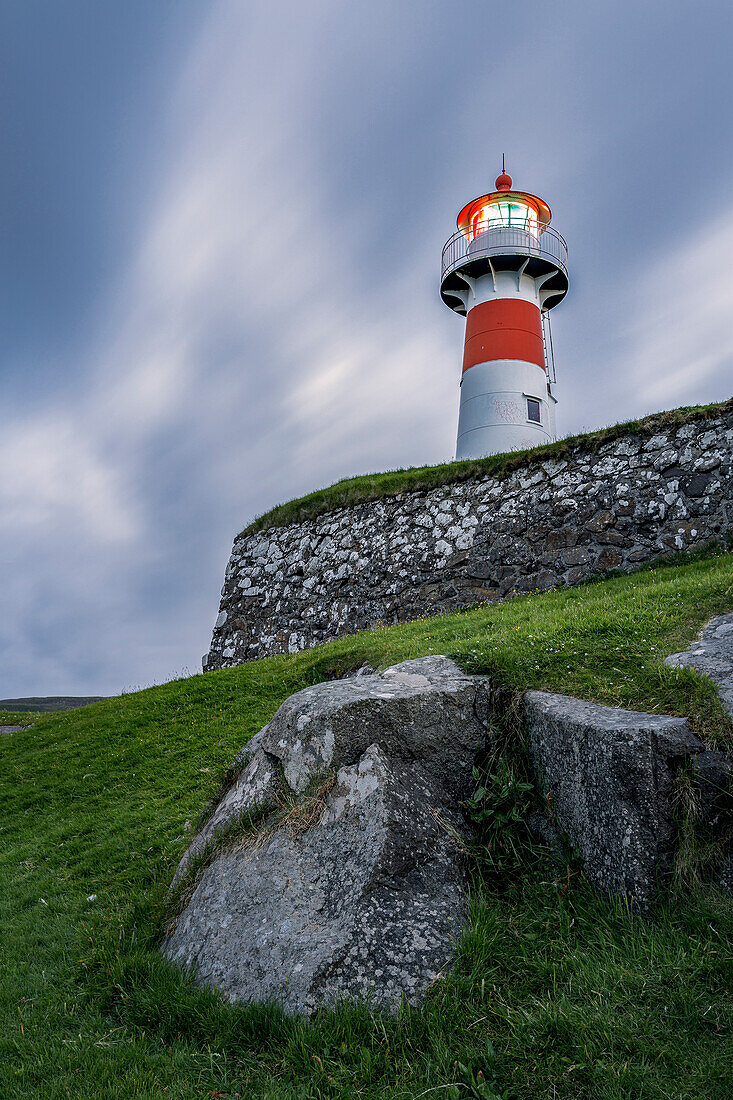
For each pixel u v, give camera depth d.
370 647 11.01
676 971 3.72
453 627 10.54
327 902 4.54
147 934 5.36
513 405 23.38
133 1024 4.36
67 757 11.49
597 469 14.30
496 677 6.14
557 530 14.48
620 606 8.27
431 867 4.70
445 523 16.53
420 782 5.27
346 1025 3.78
